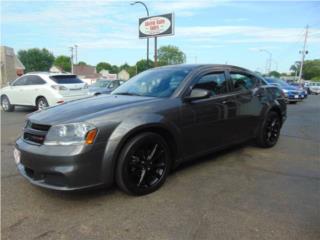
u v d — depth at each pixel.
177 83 3.98
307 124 8.84
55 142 3.00
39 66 83.94
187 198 3.36
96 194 3.44
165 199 3.33
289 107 14.78
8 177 3.97
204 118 4.03
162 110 3.55
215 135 4.28
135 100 3.66
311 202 3.28
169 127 3.58
